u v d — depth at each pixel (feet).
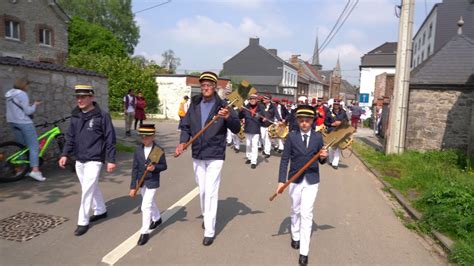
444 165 30.81
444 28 101.19
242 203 19.07
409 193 21.77
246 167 29.01
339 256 13.19
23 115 20.35
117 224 15.25
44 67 24.38
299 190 12.82
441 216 15.92
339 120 31.58
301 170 12.40
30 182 20.95
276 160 32.68
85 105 14.26
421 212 17.97
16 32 75.72
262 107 33.55
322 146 12.74
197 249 13.25
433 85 38.70
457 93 37.99
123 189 20.52
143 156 14.05
